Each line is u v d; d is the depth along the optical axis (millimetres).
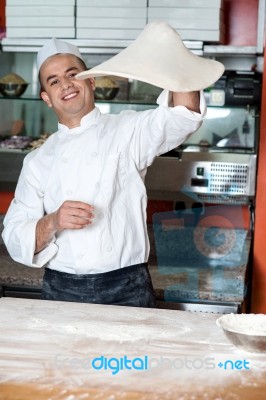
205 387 1757
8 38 3775
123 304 2727
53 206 2807
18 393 1715
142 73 2150
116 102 3760
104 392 1726
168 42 2256
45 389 1736
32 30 3742
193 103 2445
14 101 4023
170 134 2553
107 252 2680
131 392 1726
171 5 3619
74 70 2758
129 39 3688
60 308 2369
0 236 4000
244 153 3676
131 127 2701
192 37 3627
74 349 1987
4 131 4059
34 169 2846
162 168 3723
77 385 1760
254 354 1967
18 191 2893
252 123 3799
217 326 2207
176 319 2273
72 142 2770
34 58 4086
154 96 3799
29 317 2258
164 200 3809
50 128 4035
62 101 2746
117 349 1995
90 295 2709
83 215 2504
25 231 2695
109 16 3678
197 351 1987
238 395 1715
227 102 3713
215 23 3605
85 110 2773
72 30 3707
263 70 3635
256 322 2076
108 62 2227
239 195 3703
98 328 2164
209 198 3740
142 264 2777
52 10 3709
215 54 3693
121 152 2701
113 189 2693
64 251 2730
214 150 3770
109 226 2686
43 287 2828
